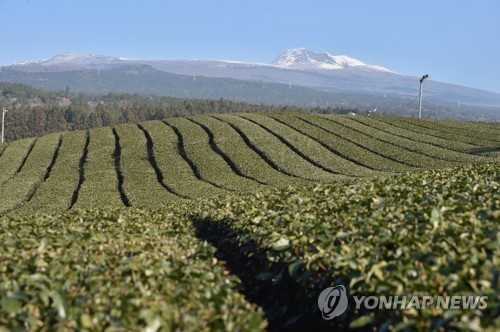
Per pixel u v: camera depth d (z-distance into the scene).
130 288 8.70
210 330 7.75
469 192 14.91
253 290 12.98
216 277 9.89
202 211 20.27
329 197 17.09
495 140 63.69
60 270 9.44
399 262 9.05
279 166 51.72
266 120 74.56
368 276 8.85
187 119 76.88
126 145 62.91
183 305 8.18
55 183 48.78
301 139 62.88
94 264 10.20
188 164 54.59
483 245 9.29
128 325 7.38
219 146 59.88
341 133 66.75
